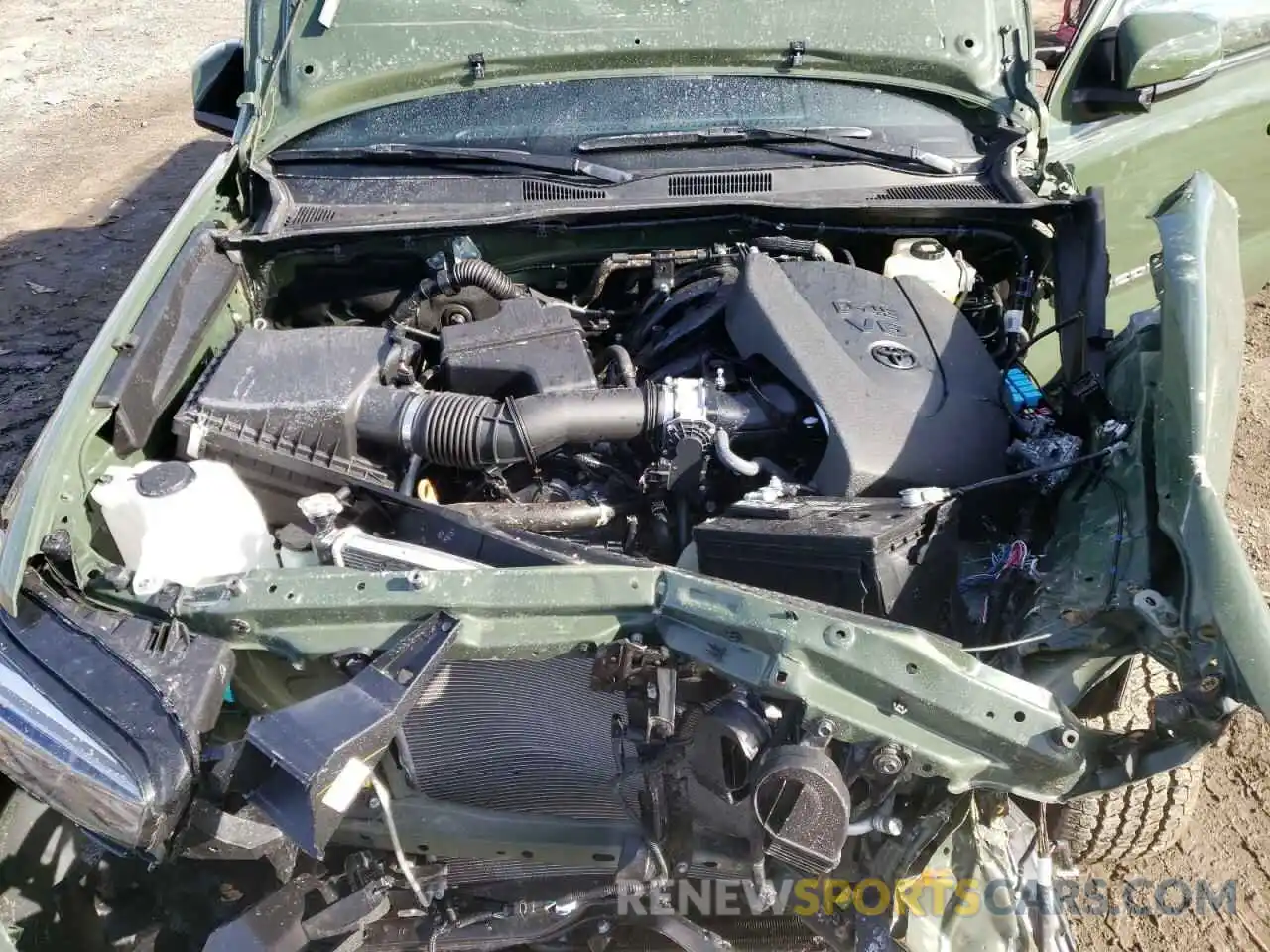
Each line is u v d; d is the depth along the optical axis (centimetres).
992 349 296
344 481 247
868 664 174
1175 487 191
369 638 195
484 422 248
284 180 331
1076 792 178
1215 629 169
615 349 282
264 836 203
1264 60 398
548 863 227
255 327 292
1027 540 232
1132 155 371
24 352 523
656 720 194
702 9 336
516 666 207
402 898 225
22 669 194
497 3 338
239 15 1075
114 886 236
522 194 318
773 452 255
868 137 325
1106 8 358
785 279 269
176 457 261
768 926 231
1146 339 241
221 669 193
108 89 891
